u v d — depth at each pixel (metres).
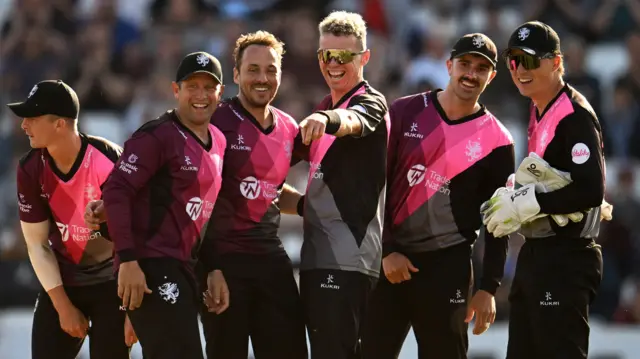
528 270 21.19
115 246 19.25
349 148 21.33
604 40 50.53
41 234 21.97
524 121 44.06
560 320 20.77
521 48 20.59
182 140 19.91
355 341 21.02
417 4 50.19
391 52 47.97
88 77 46.16
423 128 22.53
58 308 21.83
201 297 21.52
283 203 23.05
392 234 22.86
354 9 49.16
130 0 49.81
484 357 33.75
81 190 21.67
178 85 20.00
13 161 43.78
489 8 48.12
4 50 47.34
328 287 20.97
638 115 46.28
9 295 36.19
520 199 20.48
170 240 19.86
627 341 34.56
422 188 22.47
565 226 20.80
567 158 20.45
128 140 19.70
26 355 33.53
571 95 20.69
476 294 23.03
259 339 21.73
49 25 48.38
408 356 32.91
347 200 21.30
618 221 40.66
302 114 42.84
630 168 42.03
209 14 47.59
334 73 21.48
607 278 39.91
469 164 22.38
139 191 19.83
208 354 21.95
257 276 21.52
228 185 21.42
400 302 22.97
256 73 21.34
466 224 22.61
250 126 21.59
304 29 45.59
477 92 22.30
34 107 20.88
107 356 22.23
